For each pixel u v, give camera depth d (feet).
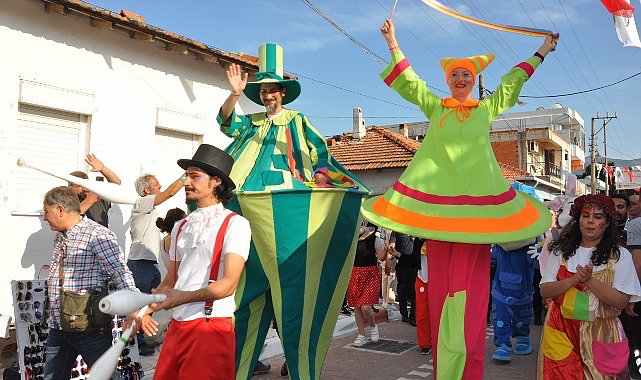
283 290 14.40
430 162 13.83
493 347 25.39
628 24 15.53
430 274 13.66
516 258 21.90
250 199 13.98
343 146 69.36
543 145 119.14
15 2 21.44
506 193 13.44
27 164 12.96
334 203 14.52
